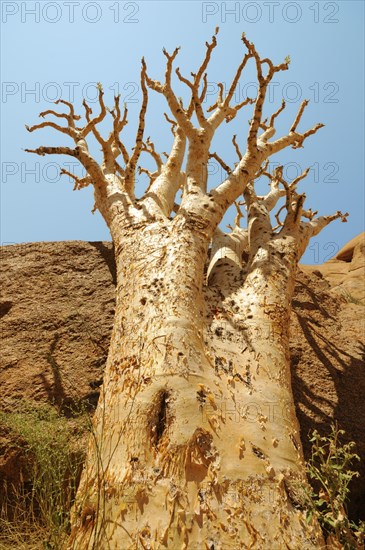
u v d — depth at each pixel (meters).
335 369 5.82
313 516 3.17
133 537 2.91
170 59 5.60
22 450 4.34
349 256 17.81
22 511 4.05
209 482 3.10
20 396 5.19
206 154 5.42
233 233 6.25
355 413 5.32
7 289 6.55
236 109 6.73
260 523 3.01
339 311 7.07
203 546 2.87
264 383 3.80
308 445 4.88
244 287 4.67
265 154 5.64
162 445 3.25
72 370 5.48
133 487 3.09
